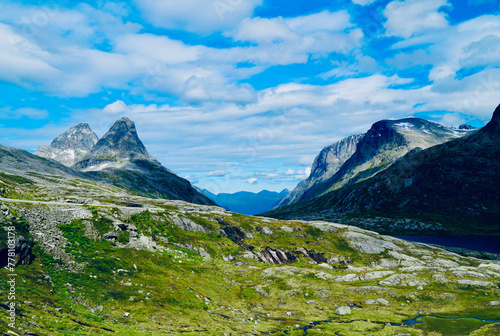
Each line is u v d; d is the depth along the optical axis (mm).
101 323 54125
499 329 67625
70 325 48438
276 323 74500
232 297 89875
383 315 80375
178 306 71750
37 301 52500
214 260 120938
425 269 119688
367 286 100688
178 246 120688
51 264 67562
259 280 105750
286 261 130125
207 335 58375
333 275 114938
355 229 168375
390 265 132250
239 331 65000
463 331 68188
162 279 84375
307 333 67938
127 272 80062
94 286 68062
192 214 156875
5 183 152625
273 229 155500
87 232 90750
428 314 80375
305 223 176875
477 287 96875
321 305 87875
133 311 64188
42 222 80188
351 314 81438
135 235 104875
